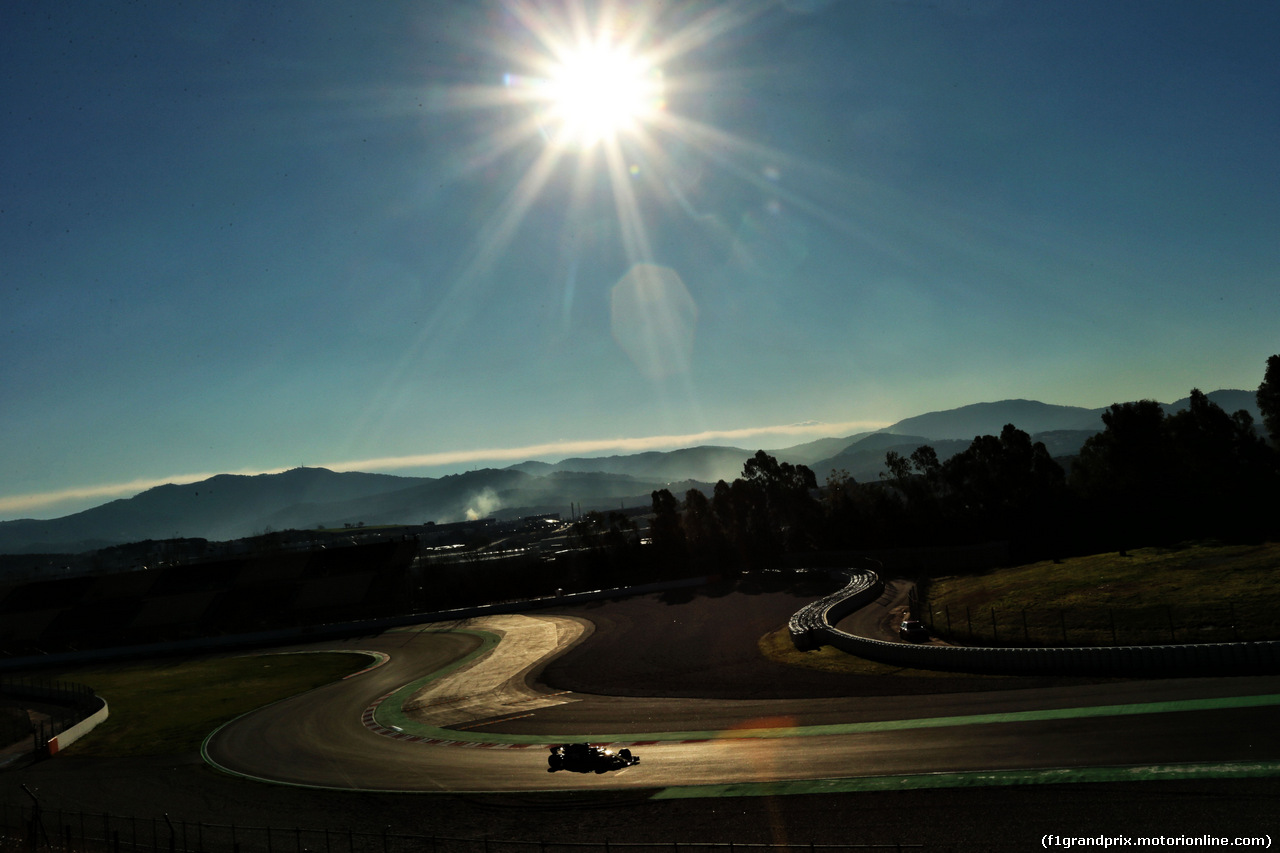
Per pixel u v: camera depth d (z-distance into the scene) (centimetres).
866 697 3481
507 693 4900
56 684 7475
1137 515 8056
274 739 4319
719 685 4278
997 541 8662
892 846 1977
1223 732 2311
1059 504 8581
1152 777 2094
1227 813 1848
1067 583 5403
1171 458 8038
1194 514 7606
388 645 7894
